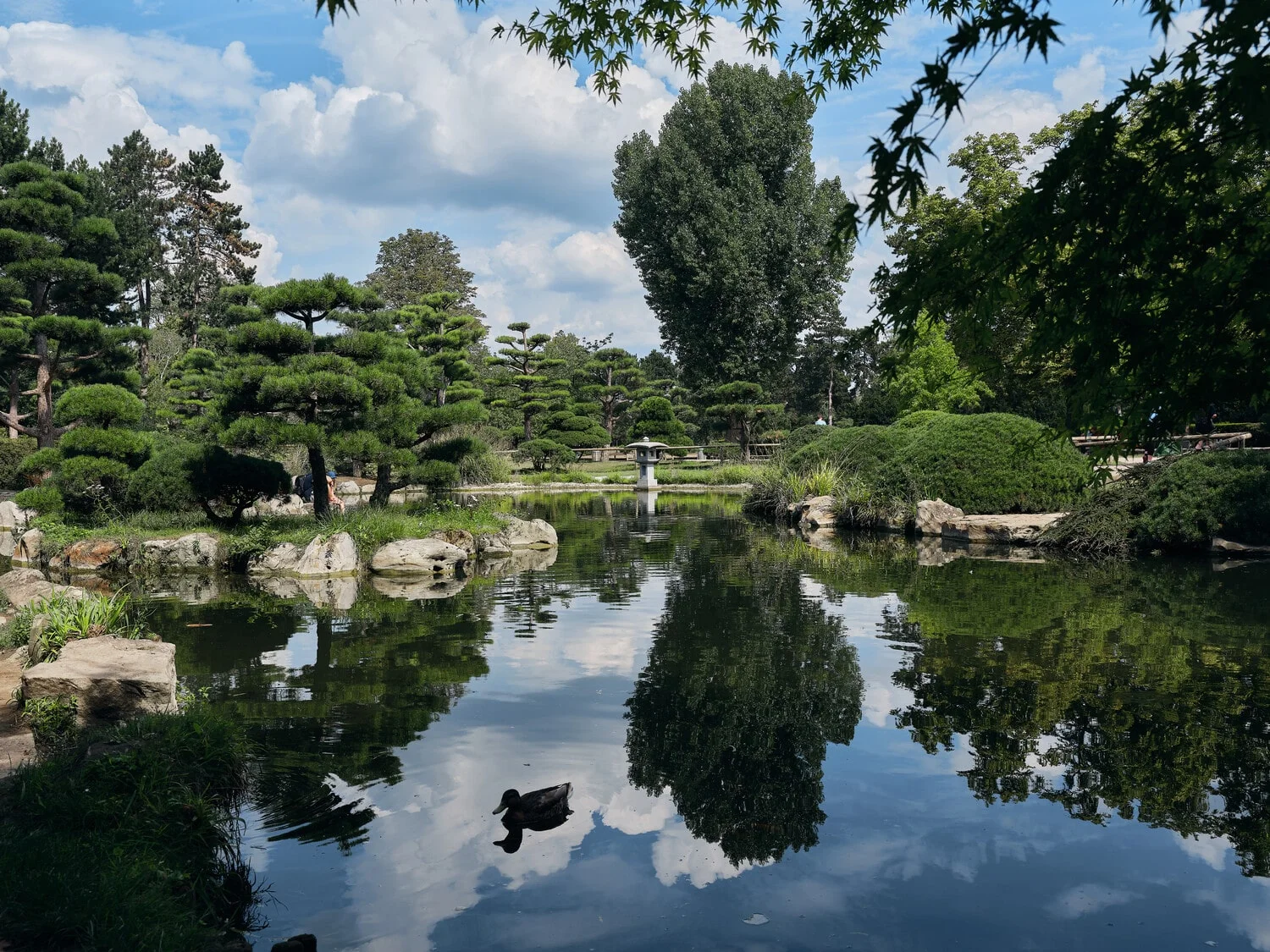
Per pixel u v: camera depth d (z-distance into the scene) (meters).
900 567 14.83
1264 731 6.40
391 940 3.85
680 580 13.77
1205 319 3.73
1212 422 26.84
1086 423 4.35
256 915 4.07
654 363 66.06
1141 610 10.80
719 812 5.21
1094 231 3.67
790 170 45.22
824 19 5.73
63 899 3.69
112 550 15.93
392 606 11.80
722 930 3.93
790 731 6.58
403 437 18.91
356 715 7.00
